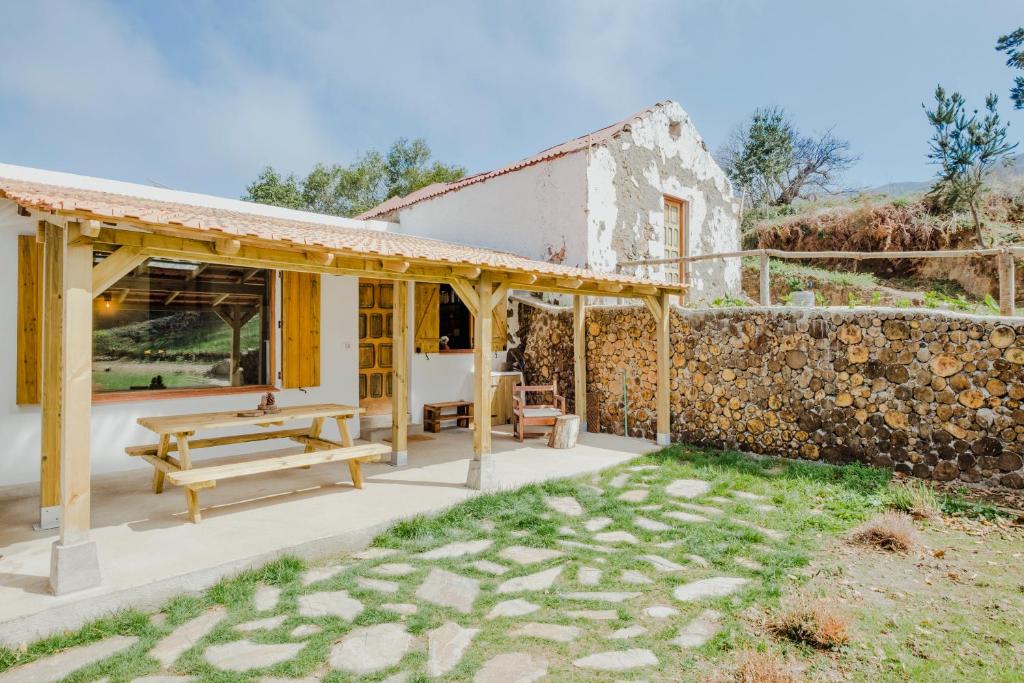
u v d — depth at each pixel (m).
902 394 6.66
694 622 3.38
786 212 22.58
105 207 3.51
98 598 3.41
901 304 7.69
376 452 5.73
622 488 6.28
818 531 4.98
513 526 5.04
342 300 8.58
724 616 3.45
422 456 7.63
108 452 6.59
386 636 3.20
